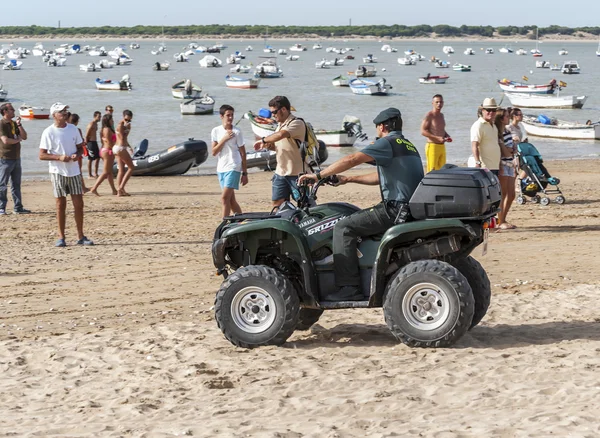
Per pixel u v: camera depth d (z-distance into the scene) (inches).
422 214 415.5
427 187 414.0
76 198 771.4
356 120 2053.4
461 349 421.4
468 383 368.2
